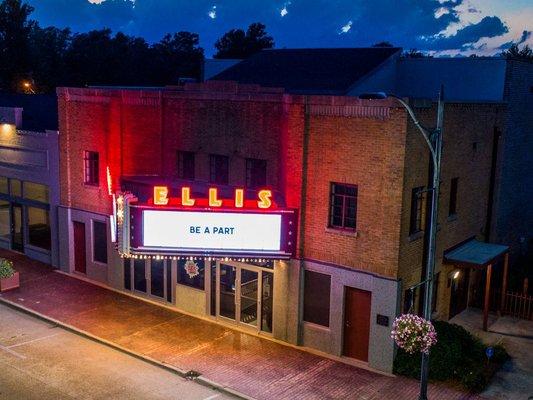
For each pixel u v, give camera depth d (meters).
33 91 73.69
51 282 28.89
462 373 19.38
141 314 25.06
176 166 25.62
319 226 21.30
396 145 19.14
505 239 28.97
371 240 20.08
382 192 19.62
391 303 19.70
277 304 22.47
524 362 20.94
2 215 34.41
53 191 30.48
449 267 23.69
